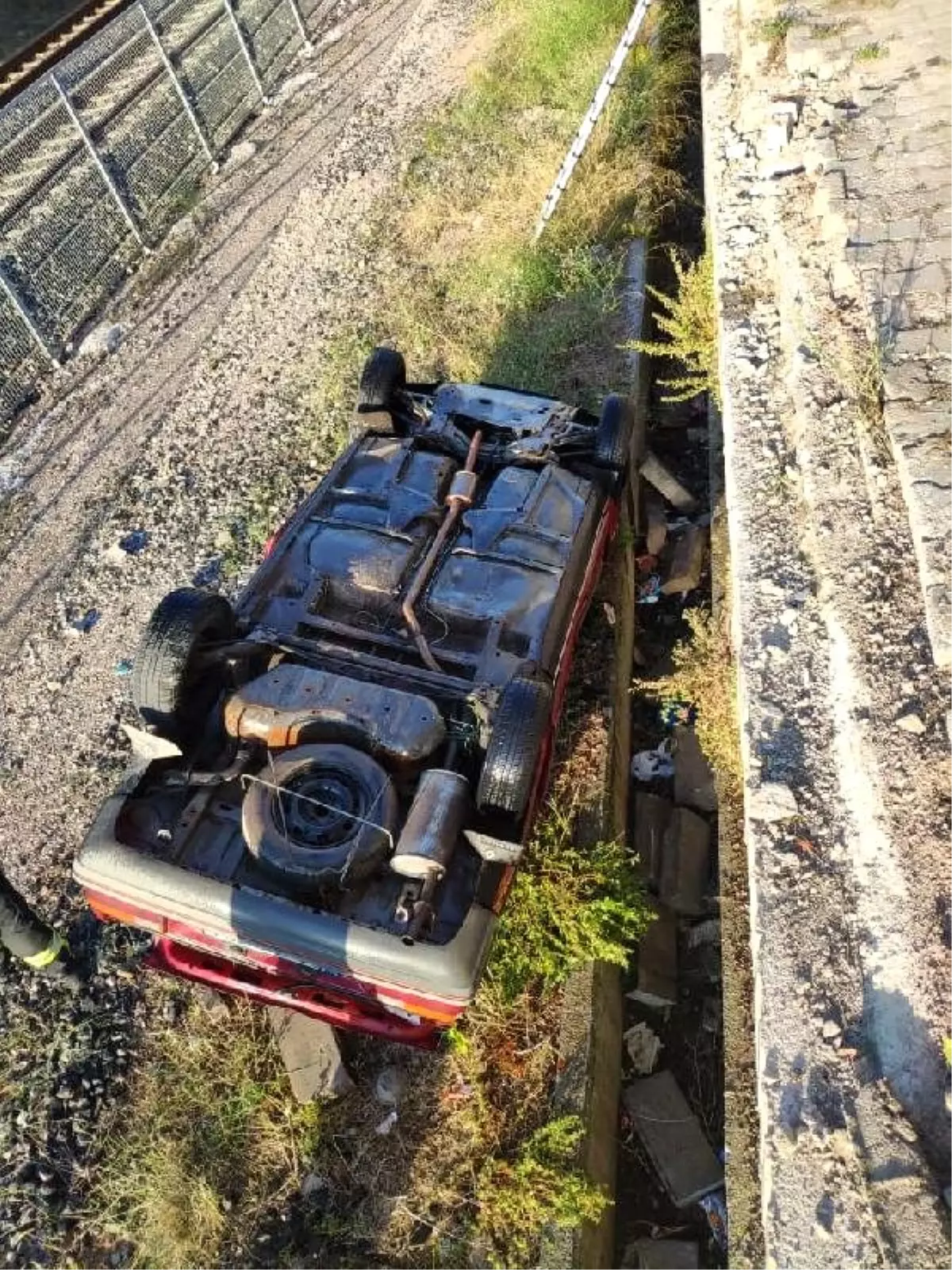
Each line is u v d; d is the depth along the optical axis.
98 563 7.23
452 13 13.53
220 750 4.55
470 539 5.23
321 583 4.96
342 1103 4.55
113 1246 4.32
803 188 6.57
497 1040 4.50
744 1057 4.13
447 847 3.93
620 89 9.92
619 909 4.62
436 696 4.55
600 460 5.84
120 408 8.55
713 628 5.52
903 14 7.36
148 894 3.98
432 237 9.47
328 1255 4.19
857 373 5.19
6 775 6.01
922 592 4.42
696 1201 4.41
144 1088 4.66
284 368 8.55
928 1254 3.01
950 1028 3.40
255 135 12.12
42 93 11.35
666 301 7.22
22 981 5.05
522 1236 3.99
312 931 3.83
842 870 3.96
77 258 10.04
